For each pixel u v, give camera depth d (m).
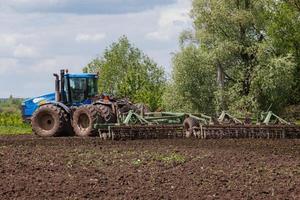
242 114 52.72
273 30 60.06
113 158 21.30
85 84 35.72
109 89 88.94
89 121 33.00
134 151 23.67
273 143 28.14
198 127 31.91
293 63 52.84
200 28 55.81
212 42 55.59
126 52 91.62
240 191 14.88
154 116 33.91
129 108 33.78
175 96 55.00
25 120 37.81
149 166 19.19
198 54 54.69
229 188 15.23
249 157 21.38
